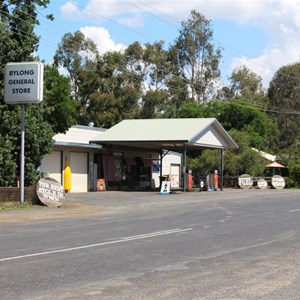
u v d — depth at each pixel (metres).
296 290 7.54
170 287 7.66
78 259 9.88
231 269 9.01
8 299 6.91
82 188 36.81
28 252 10.66
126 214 20.00
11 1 24.70
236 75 75.25
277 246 11.55
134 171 42.38
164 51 69.94
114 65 63.12
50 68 34.09
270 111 75.31
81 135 37.59
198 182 45.19
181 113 62.97
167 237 12.97
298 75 75.25
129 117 60.66
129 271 8.80
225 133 40.00
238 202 26.09
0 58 23.48
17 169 24.77
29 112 24.56
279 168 52.25
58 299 6.93
